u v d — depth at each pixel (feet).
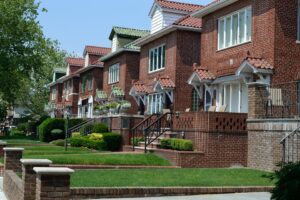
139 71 124.36
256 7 72.43
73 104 196.54
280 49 68.13
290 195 21.61
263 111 60.80
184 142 65.57
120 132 89.92
